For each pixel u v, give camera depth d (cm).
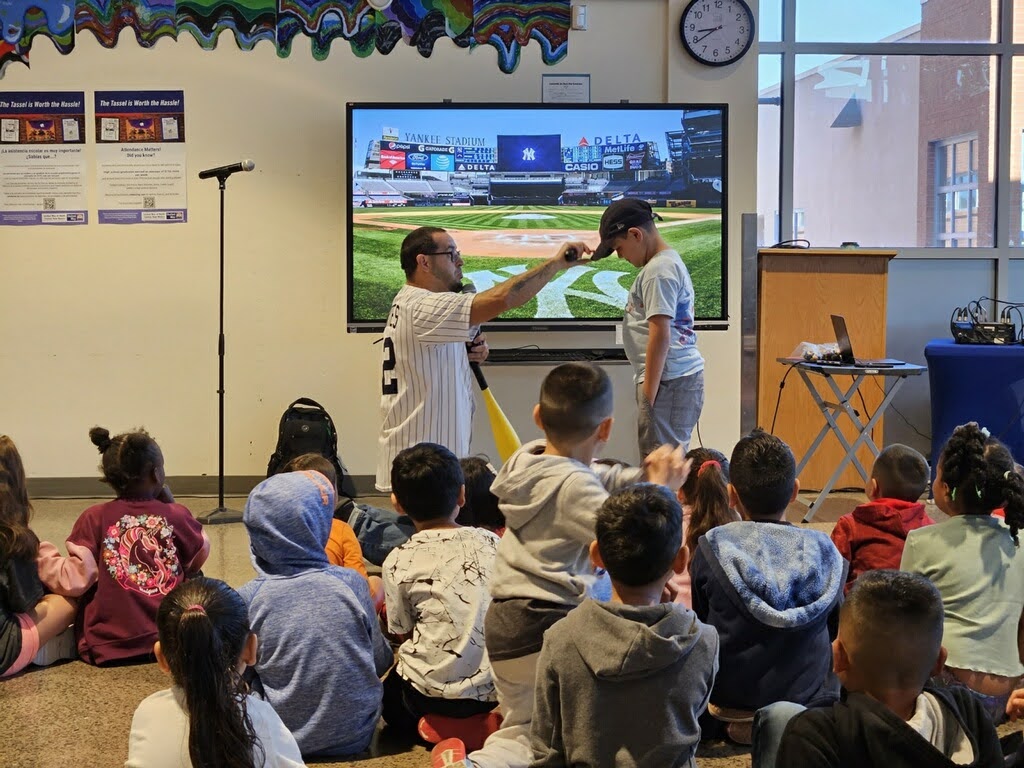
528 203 544
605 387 225
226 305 550
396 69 545
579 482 218
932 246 611
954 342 548
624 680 186
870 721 144
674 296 364
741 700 243
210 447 556
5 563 299
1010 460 252
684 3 542
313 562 251
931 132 606
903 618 149
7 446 307
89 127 541
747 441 262
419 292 328
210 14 538
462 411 338
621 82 548
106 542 319
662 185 544
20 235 545
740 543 245
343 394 556
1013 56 599
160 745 177
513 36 544
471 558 252
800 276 552
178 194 545
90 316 549
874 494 312
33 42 536
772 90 599
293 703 242
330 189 549
